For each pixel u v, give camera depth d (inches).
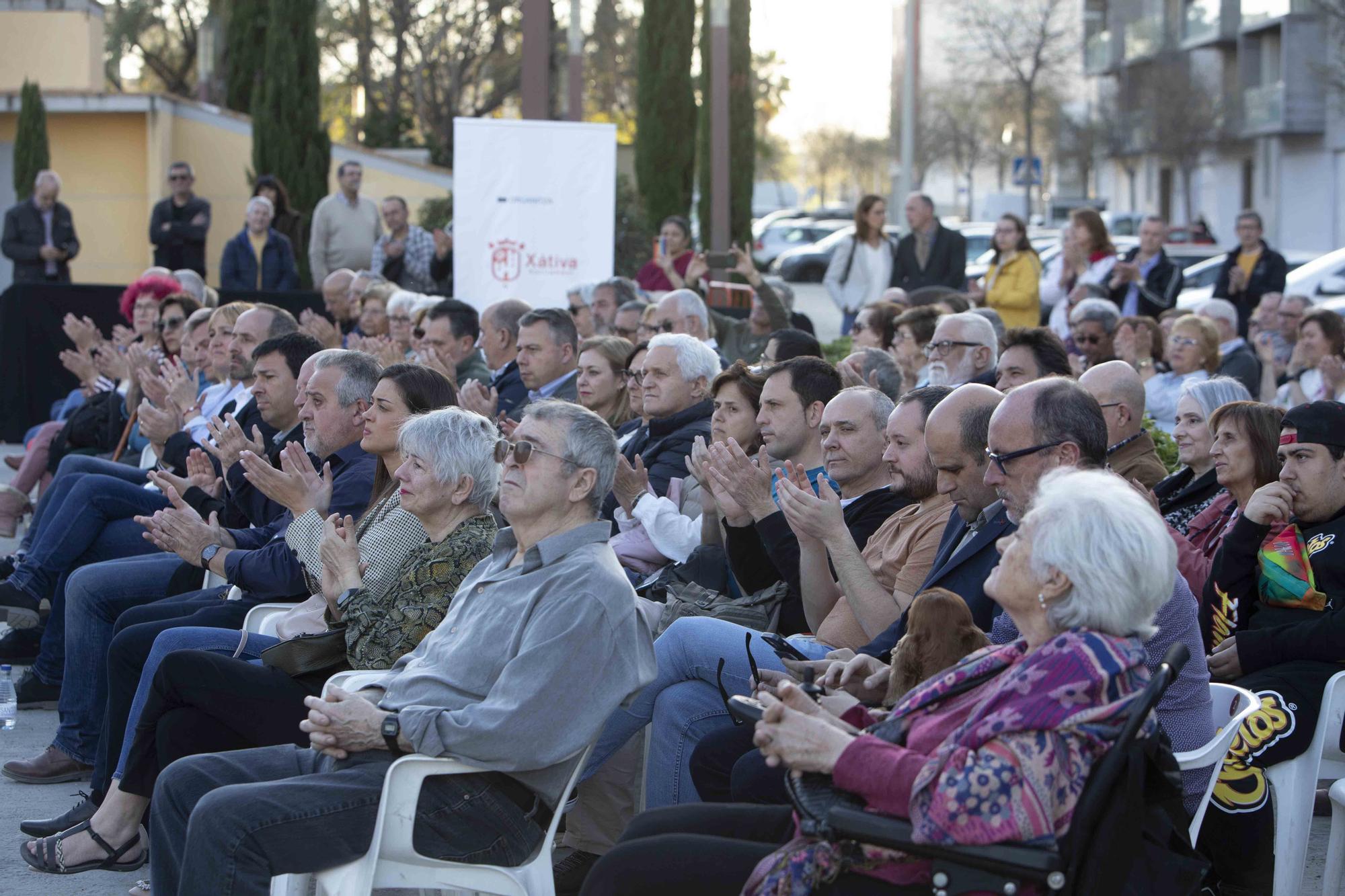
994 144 2000.5
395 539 173.2
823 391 198.8
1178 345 314.0
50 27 885.2
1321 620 163.3
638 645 144.3
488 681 143.9
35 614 253.4
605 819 174.6
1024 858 102.0
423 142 1219.9
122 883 178.9
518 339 299.9
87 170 768.9
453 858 137.8
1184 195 1651.1
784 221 1593.3
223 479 233.3
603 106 1663.4
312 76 720.3
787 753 114.9
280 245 539.8
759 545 180.9
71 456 288.2
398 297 368.8
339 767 143.3
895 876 111.0
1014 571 111.4
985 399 158.6
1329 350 347.9
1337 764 166.1
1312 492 172.6
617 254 781.9
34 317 486.9
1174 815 116.0
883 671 140.3
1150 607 108.0
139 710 176.7
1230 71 1686.8
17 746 231.0
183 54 1491.1
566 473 147.6
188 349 338.0
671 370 232.1
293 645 164.7
